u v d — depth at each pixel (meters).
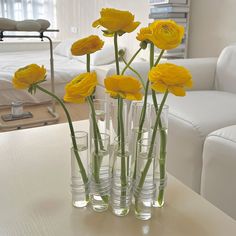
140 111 0.51
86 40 0.45
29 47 2.99
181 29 0.43
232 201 0.78
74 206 0.53
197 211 0.52
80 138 0.50
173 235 0.47
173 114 0.98
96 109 0.54
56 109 1.99
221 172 0.80
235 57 1.31
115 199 0.50
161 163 0.51
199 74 1.35
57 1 3.03
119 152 0.49
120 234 0.47
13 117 1.72
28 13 2.95
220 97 1.18
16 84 0.46
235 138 0.77
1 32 1.67
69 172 0.64
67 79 2.12
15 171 0.64
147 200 0.49
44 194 0.56
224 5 1.58
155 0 1.77
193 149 0.92
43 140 0.80
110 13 0.42
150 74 0.41
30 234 0.46
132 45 2.21
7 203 0.53
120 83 0.39
